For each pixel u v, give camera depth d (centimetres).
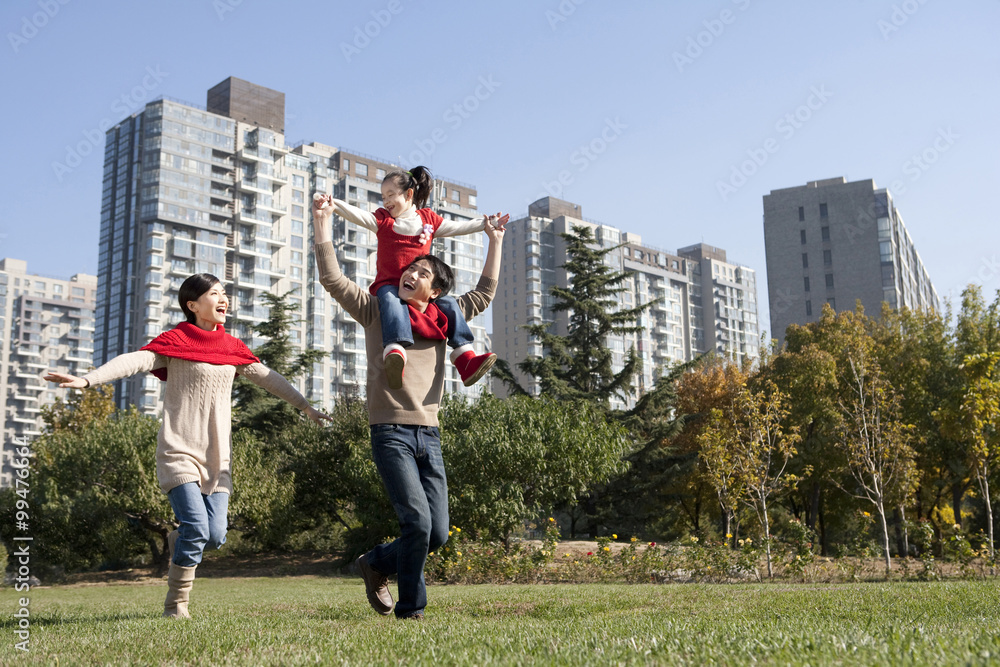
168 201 8912
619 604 543
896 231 9869
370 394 443
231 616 502
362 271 9731
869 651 234
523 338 11425
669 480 2859
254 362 546
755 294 14200
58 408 3378
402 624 398
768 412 1684
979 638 254
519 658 254
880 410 1738
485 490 1817
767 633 299
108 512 2239
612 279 3319
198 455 511
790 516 3128
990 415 1436
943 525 2711
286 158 9806
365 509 2152
